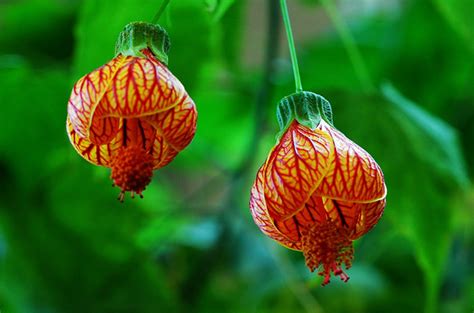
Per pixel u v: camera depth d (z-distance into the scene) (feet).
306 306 2.27
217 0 1.82
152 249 2.39
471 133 2.42
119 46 1.74
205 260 2.35
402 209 2.03
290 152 1.69
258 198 1.71
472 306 2.41
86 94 1.67
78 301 2.30
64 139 2.30
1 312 2.26
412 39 2.40
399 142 2.06
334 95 2.10
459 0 2.03
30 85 2.26
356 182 1.67
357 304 2.33
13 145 2.29
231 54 2.23
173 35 2.02
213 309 2.49
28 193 2.29
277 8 2.12
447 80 2.40
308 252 1.69
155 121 1.67
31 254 2.29
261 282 2.45
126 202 2.31
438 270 2.00
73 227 2.30
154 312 2.30
